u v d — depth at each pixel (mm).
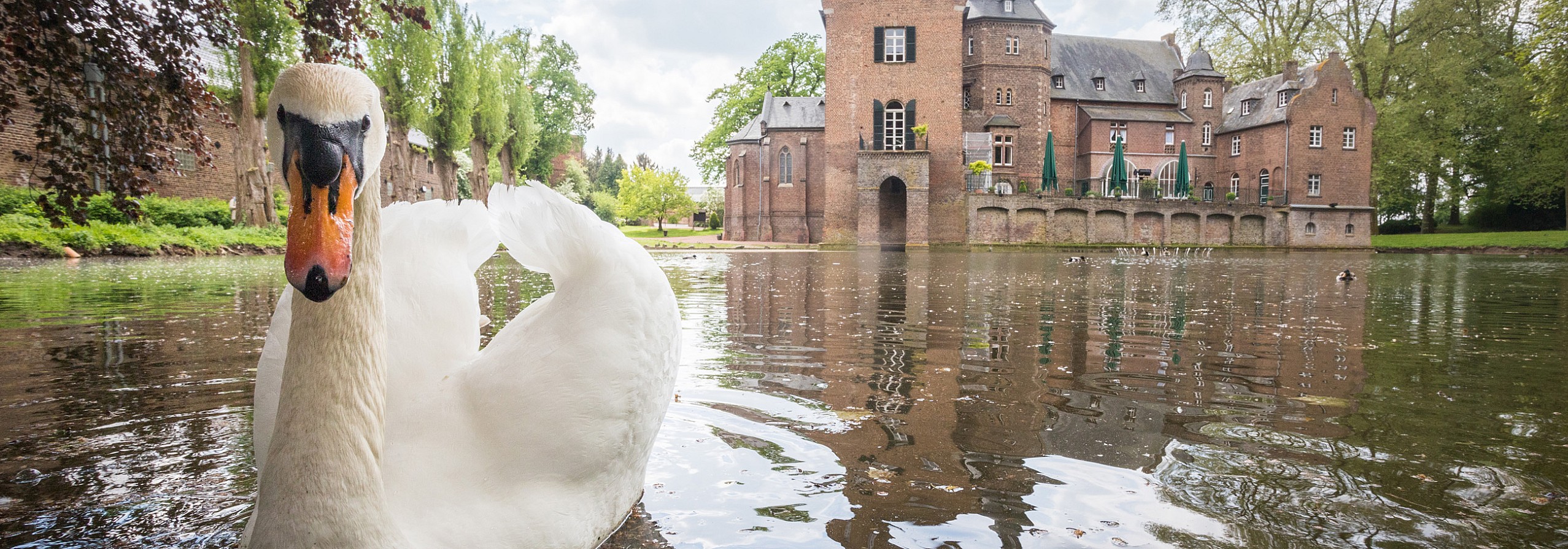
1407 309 10922
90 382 5094
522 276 16266
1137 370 5863
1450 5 51125
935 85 47906
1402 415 4465
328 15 6320
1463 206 63844
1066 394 4996
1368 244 54375
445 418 2479
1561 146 50406
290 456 1838
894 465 3475
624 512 2850
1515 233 51406
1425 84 52969
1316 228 53906
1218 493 3143
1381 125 56125
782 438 3887
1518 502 3035
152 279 13906
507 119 55062
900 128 48375
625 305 2664
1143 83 60875
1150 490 3172
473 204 3119
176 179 31578
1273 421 4309
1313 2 57281
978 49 54500
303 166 1552
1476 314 10211
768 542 2666
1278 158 55344
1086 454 3664
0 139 24391
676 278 17078
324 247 1521
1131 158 58812
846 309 10328
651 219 89875
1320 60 57344
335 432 1858
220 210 29078
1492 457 3637
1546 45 31797
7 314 8656
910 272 20188
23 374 5340
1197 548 2615
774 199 56312
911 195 47250
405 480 2273
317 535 1800
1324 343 7383
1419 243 51750
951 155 48156
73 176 5578
